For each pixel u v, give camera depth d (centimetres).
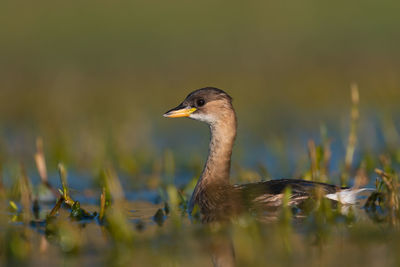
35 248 863
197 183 1169
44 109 2388
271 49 3228
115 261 797
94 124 1983
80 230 954
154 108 2422
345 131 1867
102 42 3253
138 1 3478
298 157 1590
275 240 874
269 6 3531
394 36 3281
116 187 1255
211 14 3488
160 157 1666
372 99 2430
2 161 1619
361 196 1160
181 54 3150
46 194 1258
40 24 3303
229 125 1158
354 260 784
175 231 936
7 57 3139
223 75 2917
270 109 2384
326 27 3397
